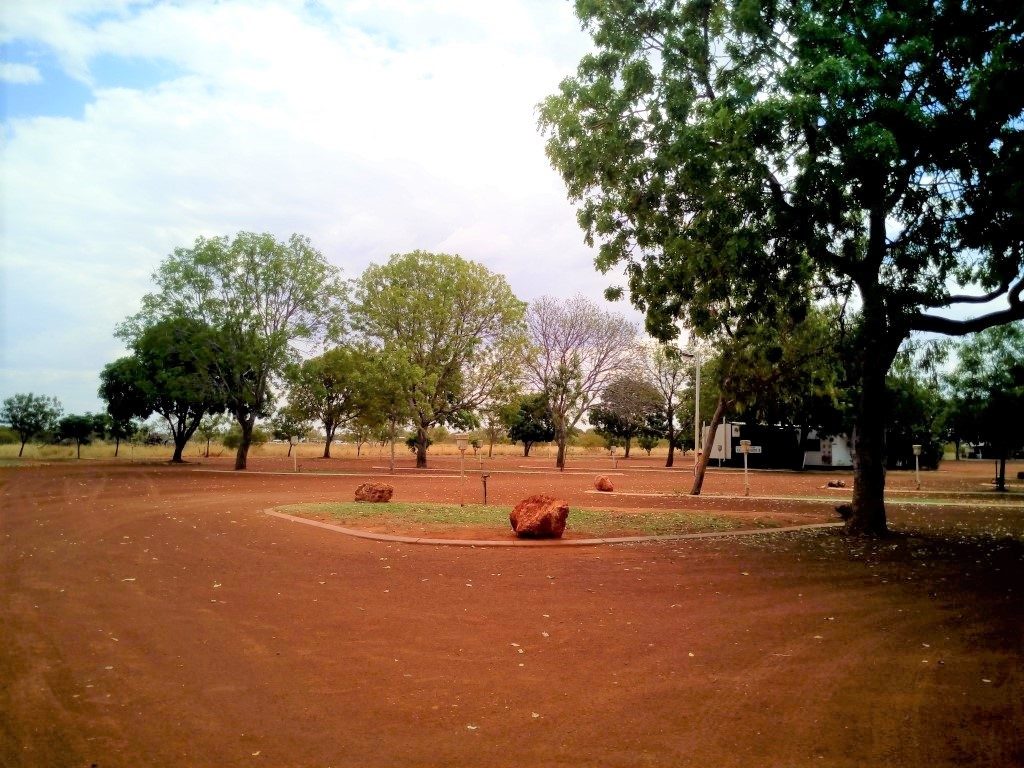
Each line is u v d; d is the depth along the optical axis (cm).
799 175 1238
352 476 3794
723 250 1319
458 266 4650
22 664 619
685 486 3328
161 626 745
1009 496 2861
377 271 4688
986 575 1091
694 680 596
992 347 3011
